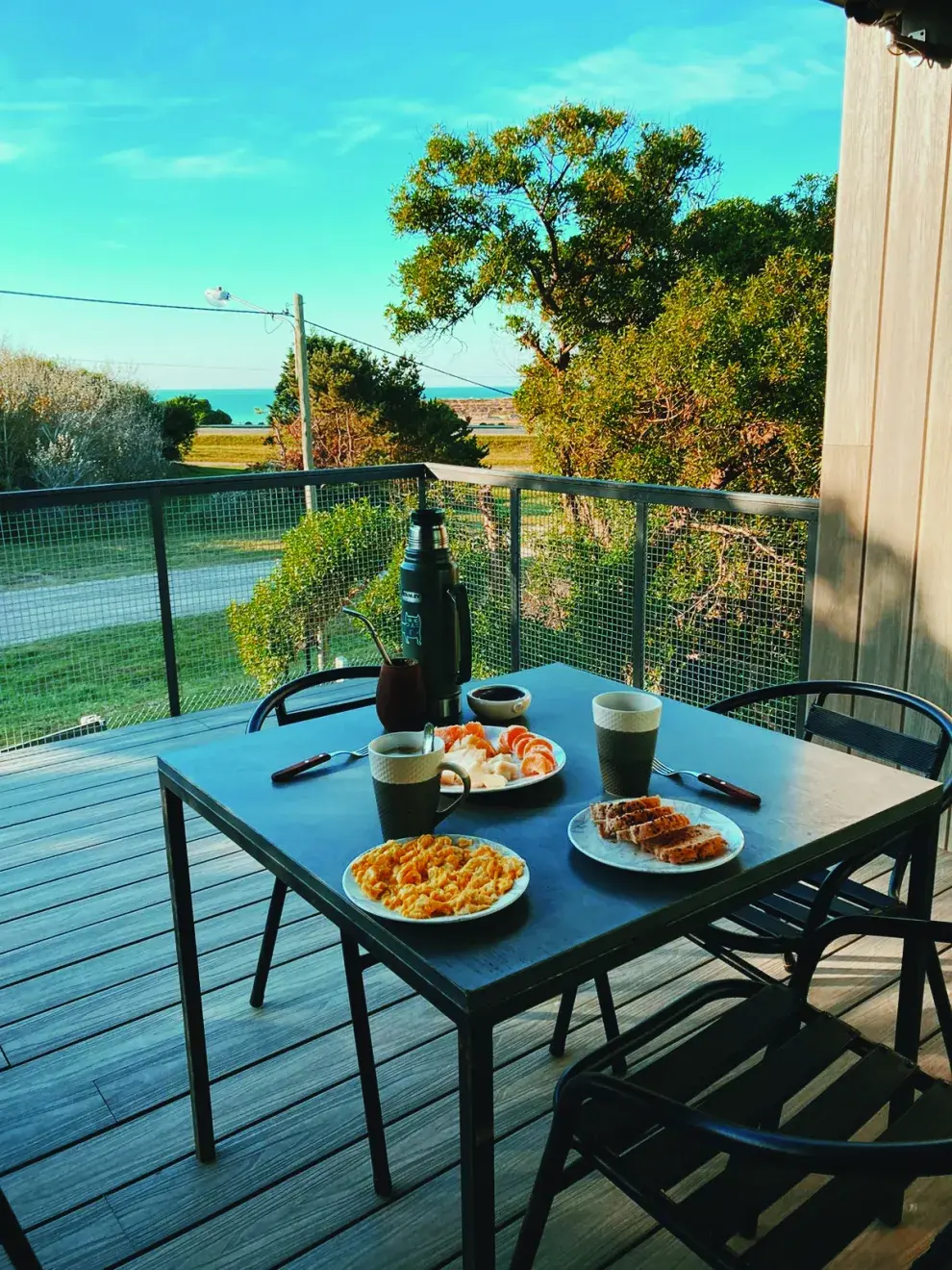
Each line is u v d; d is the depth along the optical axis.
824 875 1.88
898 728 2.92
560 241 15.63
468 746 1.59
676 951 2.36
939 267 2.62
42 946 2.43
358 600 4.70
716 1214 1.10
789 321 12.45
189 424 24.41
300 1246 1.56
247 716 4.18
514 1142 1.75
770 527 3.26
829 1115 1.25
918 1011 1.53
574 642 4.10
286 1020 2.12
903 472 2.78
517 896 1.14
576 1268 1.51
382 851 1.25
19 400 20.12
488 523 4.43
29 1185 1.69
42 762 3.67
